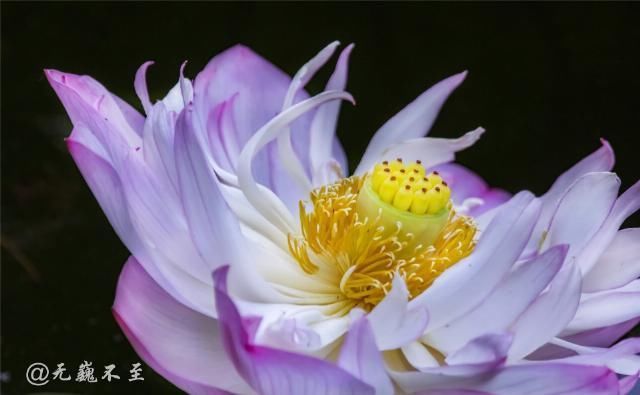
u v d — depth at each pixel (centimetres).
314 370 69
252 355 70
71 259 90
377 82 100
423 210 76
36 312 88
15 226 92
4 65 96
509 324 73
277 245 77
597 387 71
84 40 98
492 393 71
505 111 99
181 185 72
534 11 100
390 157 81
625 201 76
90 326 88
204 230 73
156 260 73
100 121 74
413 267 76
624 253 77
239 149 81
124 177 73
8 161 94
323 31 100
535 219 73
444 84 83
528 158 98
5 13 97
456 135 99
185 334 74
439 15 100
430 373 72
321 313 75
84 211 92
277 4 100
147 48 98
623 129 98
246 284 73
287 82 84
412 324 72
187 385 74
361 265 76
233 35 99
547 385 71
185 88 74
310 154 82
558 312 73
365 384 70
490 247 73
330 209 77
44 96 96
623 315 76
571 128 99
